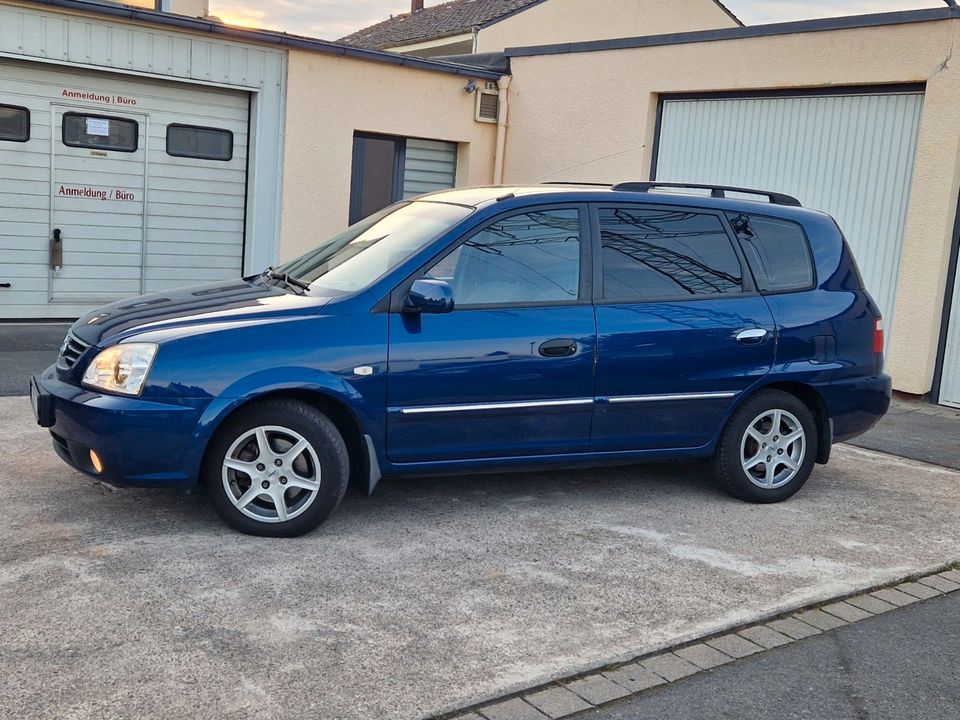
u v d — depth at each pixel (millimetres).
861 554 5070
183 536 4750
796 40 10281
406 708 3324
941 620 4340
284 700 3322
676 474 6398
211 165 11547
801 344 5762
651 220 5590
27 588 4055
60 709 3180
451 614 4074
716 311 5570
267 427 4738
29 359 8734
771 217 5910
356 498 5551
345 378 4793
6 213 10344
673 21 21281
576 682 3607
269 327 4762
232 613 3951
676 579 4590
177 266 11547
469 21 20438
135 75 10719
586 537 5090
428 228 5328
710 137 11352
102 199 10883
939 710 3559
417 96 12812
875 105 9805
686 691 3600
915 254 9461
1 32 9773
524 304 5199
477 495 5719
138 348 4609
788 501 5953
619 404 5375
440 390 4984
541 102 13180
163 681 3393
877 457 7266
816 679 3744
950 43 9078
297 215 12062
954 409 9367
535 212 5344
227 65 11211
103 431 4539
